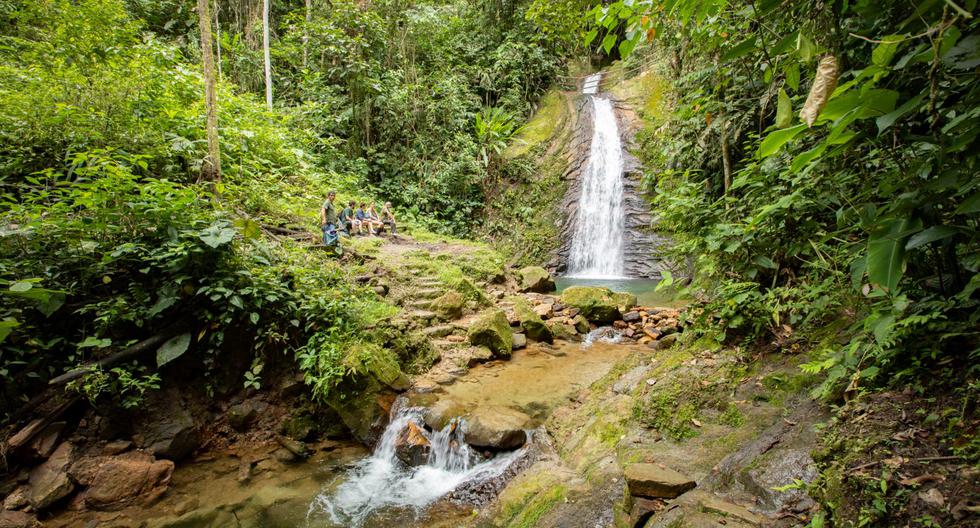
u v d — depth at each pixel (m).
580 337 7.12
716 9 2.36
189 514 3.70
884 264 1.62
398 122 14.19
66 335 4.39
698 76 4.98
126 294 4.65
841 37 1.91
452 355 6.00
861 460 2.00
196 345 4.89
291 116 12.04
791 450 2.54
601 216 13.78
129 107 6.62
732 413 3.18
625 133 14.45
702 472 2.74
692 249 4.32
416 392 5.10
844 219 2.80
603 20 2.63
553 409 4.70
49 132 5.83
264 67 13.70
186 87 8.37
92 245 4.48
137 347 4.48
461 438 4.23
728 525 2.16
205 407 4.86
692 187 4.43
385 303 6.48
